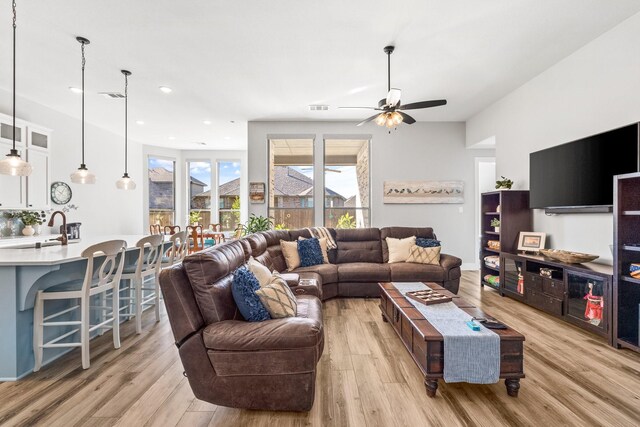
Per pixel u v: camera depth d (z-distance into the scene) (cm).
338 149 605
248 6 257
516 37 307
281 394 173
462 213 595
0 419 171
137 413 178
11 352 213
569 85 346
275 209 605
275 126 590
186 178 843
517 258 382
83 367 228
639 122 252
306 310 228
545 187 374
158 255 337
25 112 456
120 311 337
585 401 187
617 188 257
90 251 230
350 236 479
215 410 181
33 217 463
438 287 320
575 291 307
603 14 272
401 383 208
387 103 325
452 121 593
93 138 597
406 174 595
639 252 257
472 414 176
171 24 280
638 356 243
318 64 360
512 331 198
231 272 229
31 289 218
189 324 176
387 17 273
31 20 271
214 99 471
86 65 357
